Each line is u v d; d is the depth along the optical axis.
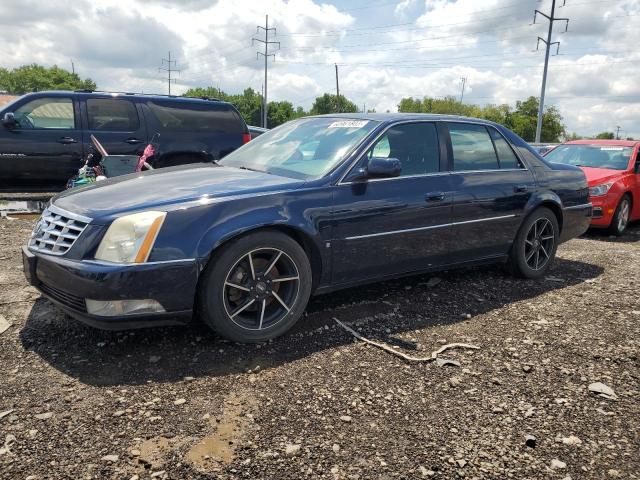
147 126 8.74
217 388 2.92
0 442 2.37
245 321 3.48
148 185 3.64
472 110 99.88
